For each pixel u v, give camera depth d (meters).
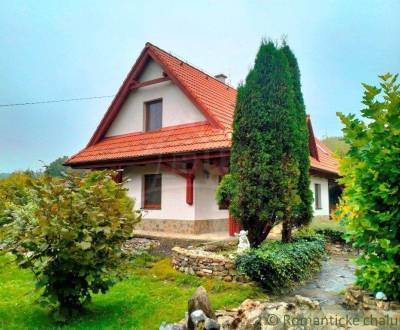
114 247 4.14
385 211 2.86
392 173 2.73
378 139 2.80
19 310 4.23
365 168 2.89
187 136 9.67
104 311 4.20
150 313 4.02
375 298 2.87
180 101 10.71
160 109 11.51
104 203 4.06
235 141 6.91
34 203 3.99
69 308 4.02
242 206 6.62
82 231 3.75
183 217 9.40
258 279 5.22
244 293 4.81
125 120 12.37
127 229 4.28
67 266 3.79
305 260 6.35
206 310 3.37
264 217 6.40
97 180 4.32
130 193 10.30
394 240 2.79
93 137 12.88
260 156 6.51
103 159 11.01
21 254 3.81
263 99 6.72
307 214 7.77
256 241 6.75
